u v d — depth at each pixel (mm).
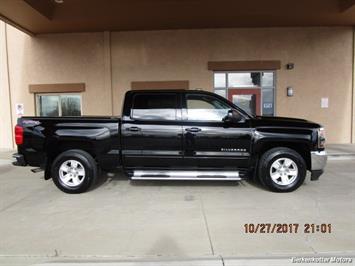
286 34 13898
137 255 4207
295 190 7129
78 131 7152
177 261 4016
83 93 14422
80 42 14281
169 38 14062
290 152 7008
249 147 7062
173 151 7145
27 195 7137
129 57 14203
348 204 6188
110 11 12055
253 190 7242
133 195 6953
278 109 14109
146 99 7273
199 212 5812
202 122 7117
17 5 10844
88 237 4797
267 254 4168
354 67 13891
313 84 14000
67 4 12125
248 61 13906
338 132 14109
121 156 7211
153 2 11609
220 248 4359
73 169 7184
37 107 14734
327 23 13445
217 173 7258
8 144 14859
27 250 4406
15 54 14578
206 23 13297
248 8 11875
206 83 14078
